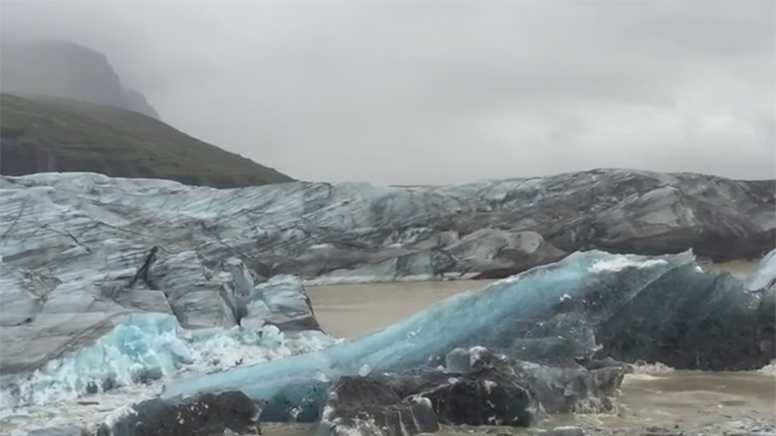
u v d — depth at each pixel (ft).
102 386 43.47
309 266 129.80
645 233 124.57
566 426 31.83
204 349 51.88
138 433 30.01
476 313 42.50
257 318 65.82
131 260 77.61
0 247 83.87
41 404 39.29
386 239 136.36
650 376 42.39
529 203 142.20
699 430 30.63
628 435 30.09
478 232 131.13
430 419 32.04
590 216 130.72
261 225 141.49
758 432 30.12
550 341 40.14
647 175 139.95
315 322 65.98
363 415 30.25
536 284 44.04
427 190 147.95
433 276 125.59
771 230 128.88
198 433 31.01
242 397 33.35
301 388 35.42
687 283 45.27
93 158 295.48
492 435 30.96
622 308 44.34
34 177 142.61
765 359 43.86
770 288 46.65
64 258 80.79
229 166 367.25
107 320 48.55
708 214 127.24
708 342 44.09
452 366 36.52
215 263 83.10
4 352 42.78
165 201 149.59
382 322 70.54
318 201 147.43
